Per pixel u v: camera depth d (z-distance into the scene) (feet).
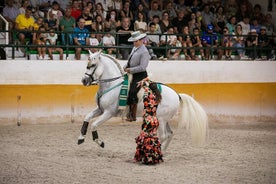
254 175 31.96
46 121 52.01
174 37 58.54
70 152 38.24
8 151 38.29
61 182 29.09
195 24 62.34
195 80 56.34
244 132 50.47
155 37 58.70
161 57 56.13
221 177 31.17
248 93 58.54
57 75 52.19
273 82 59.52
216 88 57.16
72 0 60.08
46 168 32.68
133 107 36.60
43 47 51.52
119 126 52.54
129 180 29.78
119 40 56.24
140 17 59.21
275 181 30.60
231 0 68.69
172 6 63.82
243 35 58.80
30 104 51.52
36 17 57.93
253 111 58.85
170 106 35.83
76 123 52.70
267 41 63.67
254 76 58.80
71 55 56.39
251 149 41.24
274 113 59.67
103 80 37.06
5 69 50.65
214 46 60.29
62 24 55.88
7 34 55.01
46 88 51.93
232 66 57.82
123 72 37.45
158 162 34.58
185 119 36.27
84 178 30.09
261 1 70.33
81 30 55.98
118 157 36.63
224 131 50.88
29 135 45.50
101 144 37.04
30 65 51.37
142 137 34.40
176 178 30.53
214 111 57.21
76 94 52.75
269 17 67.82
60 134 46.29
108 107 36.96
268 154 39.22
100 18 57.06
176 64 55.57
